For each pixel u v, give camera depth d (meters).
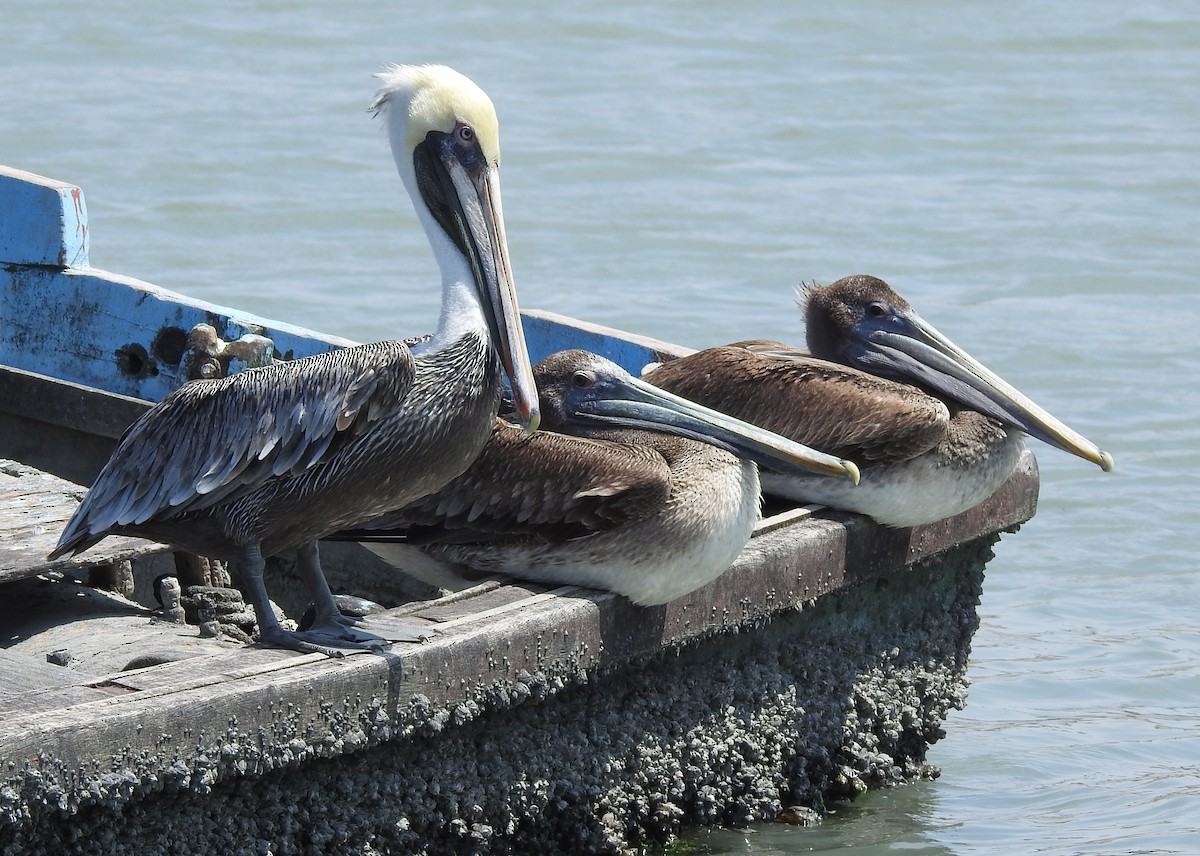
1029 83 32.72
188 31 33.69
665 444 10.62
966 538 12.60
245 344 13.65
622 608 10.23
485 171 9.59
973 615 13.16
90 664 10.43
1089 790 12.53
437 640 9.26
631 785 10.66
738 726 11.30
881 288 12.47
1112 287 23.92
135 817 8.27
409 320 22.11
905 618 12.57
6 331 14.89
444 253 9.65
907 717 12.57
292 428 8.74
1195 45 34.88
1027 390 20.81
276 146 27.94
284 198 26.03
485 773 9.79
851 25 35.25
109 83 30.77
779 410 11.59
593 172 27.45
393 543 10.80
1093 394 20.66
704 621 10.69
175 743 8.16
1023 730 13.67
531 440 10.30
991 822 11.88
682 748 10.96
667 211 26.02
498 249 9.55
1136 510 18.02
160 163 27.08
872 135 29.77
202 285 23.19
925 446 11.42
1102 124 30.64
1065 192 27.30
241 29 33.91
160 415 8.96
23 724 7.76
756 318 22.39
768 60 33.34
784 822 11.62
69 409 13.90
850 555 11.65
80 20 34.00
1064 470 18.94
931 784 12.62
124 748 7.98
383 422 8.87
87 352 14.56
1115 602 16.23
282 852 8.91
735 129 29.78
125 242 24.41
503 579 10.48
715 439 10.66
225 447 8.77
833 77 32.59
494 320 9.47
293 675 8.62
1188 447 19.31
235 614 11.65
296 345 13.77
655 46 33.94
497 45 33.84
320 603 9.35
